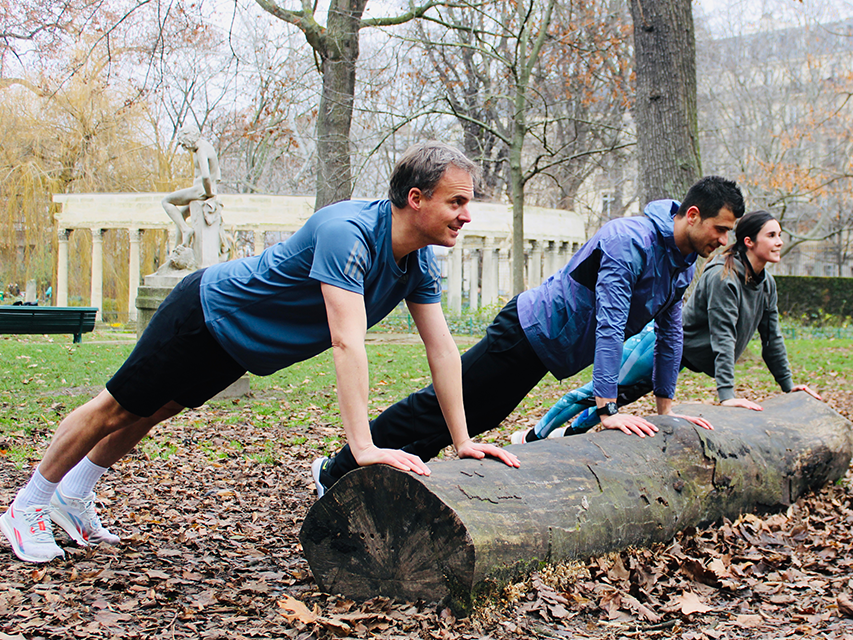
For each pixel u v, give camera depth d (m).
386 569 2.55
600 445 3.11
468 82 22.73
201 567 3.09
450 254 28.91
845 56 29.20
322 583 2.68
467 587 2.39
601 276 3.32
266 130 21.92
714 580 2.91
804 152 28.66
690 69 11.29
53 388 8.73
